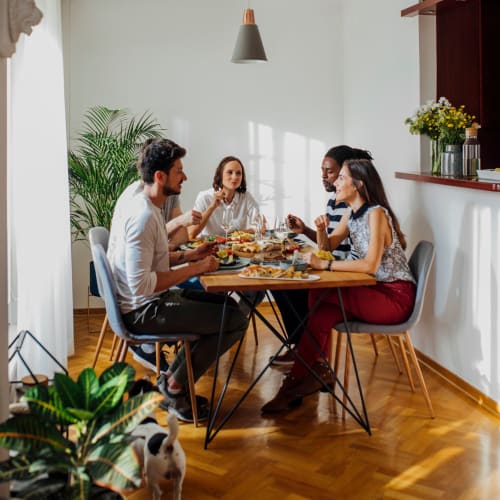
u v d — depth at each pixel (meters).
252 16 4.77
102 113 5.91
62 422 1.99
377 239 3.65
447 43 4.72
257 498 2.91
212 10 6.00
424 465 3.20
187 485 3.03
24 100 3.75
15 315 4.11
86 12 5.86
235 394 4.11
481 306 3.89
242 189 5.05
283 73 6.15
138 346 4.43
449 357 4.29
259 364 4.69
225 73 6.07
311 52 6.16
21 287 3.76
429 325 4.53
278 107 6.18
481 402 3.92
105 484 1.83
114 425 1.97
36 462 1.89
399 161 5.08
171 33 5.97
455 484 3.02
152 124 6.02
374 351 4.83
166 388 3.74
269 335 5.41
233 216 5.03
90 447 1.97
